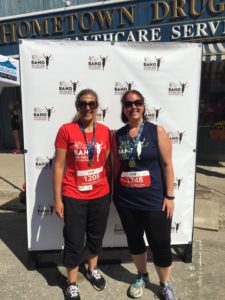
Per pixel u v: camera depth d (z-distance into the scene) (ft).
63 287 10.55
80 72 10.37
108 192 10.07
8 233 14.74
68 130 9.41
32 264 11.44
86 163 9.50
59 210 9.73
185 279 10.95
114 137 9.52
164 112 10.75
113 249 11.62
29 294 10.23
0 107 36.63
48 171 10.93
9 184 21.48
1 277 11.12
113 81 10.49
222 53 23.89
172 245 11.67
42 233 11.33
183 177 11.23
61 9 29.43
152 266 11.72
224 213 16.51
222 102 28.30
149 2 26.76
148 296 10.07
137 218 9.46
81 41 10.24
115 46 10.34
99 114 10.64
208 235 14.58
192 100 10.75
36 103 10.46
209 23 25.57
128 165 9.05
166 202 9.12
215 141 27.84
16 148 33.88
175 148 11.01
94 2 28.89
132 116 8.89
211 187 20.43
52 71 10.32
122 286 10.61
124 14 27.63
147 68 10.50
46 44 10.18
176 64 10.53
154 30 27.14
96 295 10.17
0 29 32.30
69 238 9.71
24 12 32.40
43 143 10.73
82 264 11.72
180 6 26.02
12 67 20.97
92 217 10.02
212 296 10.12
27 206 11.11
